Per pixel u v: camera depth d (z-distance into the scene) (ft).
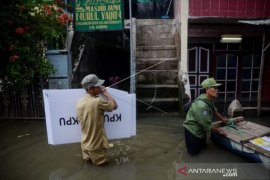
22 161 16.87
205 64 28.58
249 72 29.01
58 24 24.18
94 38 33.32
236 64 28.84
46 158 17.25
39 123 24.45
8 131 22.39
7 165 16.33
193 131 17.17
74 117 16.10
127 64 40.81
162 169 15.61
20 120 25.29
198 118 16.78
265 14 26.53
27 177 14.85
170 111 26.27
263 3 26.40
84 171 15.44
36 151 18.34
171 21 32.19
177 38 29.04
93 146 15.60
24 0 22.91
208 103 17.08
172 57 29.94
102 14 24.73
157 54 29.99
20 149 18.71
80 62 28.17
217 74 28.94
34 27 23.25
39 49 23.86
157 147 18.89
